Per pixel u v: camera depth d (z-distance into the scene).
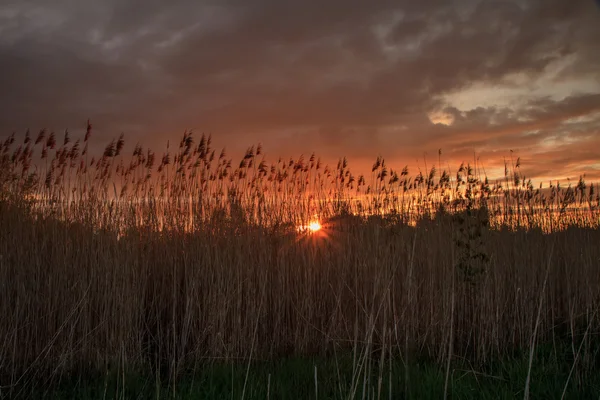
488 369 6.17
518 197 8.73
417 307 7.00
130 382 5.63
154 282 7.37
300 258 8.12
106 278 6.68
